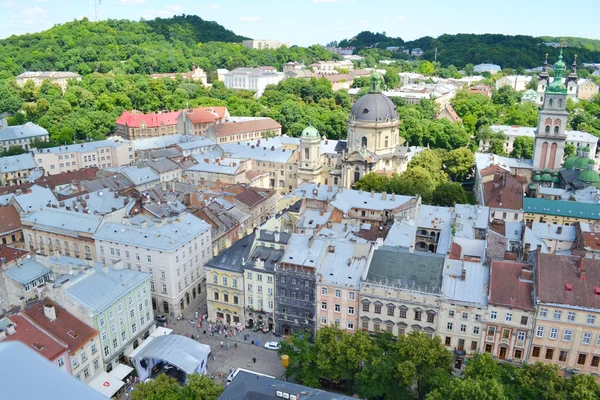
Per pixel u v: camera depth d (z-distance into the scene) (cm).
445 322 11550
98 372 11488
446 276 11962
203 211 17188
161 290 14638
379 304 11931
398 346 10619
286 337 12162
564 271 11162
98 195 18725
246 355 12762
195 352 11681
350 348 10569
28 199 18525
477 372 9956
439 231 16950
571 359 10806
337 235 15050
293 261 12850
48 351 10231
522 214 19400
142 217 16500
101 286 12025
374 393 10231
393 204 18688
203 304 15388
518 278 11406
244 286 13625
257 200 19962
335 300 12425
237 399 8950
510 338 11138
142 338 13025
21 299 11831
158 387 9700
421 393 10712
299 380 11156
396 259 12381
